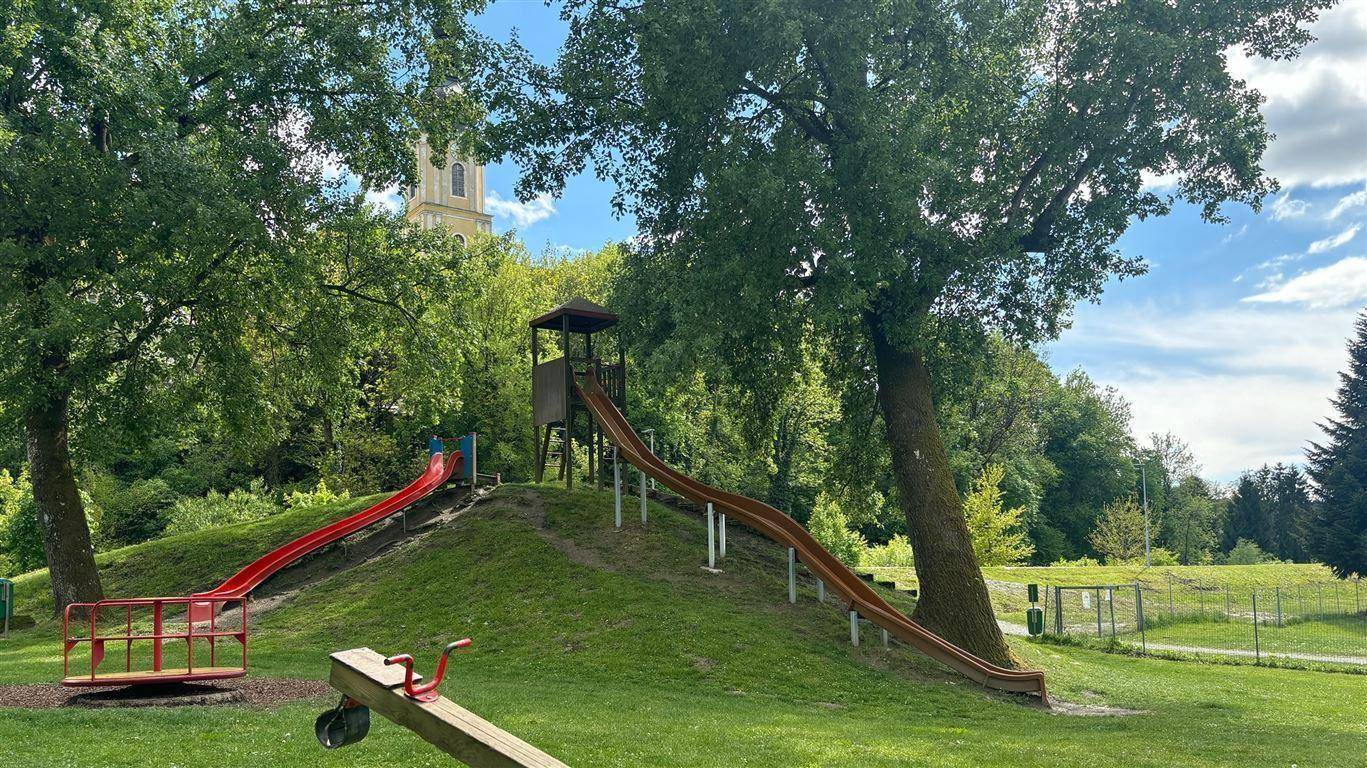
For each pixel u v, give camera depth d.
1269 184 20.03
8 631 22.41
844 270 18.44
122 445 23.77
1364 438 55.88
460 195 99.81
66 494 23.34
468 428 51.69
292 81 23.45
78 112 21.59
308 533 27.14
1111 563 69.75
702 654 17.59
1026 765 9.89
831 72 19.59
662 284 23.59
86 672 15.48
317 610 21.81
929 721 14.34
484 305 49.72
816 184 18.48
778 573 23.22
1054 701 17.38
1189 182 20.61
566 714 11.80
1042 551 78.62
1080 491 87.31
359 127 24.16
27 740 8.77
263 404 26.06
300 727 9.87
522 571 22.12
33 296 20.16
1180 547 92.94
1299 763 10.57
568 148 22.80
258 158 22.19
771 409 26.20
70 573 23.09
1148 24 19.34
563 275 63.09
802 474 55.69
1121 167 20.69
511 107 22.22
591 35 20.91
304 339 26.47
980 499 53.50
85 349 21.66
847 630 19.89
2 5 18.64
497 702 12.51
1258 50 19.91
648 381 23.17
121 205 20.05
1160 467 97.00
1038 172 21.42
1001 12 19.81
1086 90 19.58
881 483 29.06
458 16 24.02
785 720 12.88
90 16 20.86
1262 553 92.94
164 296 21.95
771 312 20.92
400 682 4.12
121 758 8.15
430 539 25.44
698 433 52.78
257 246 22.58
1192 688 19.89
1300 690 20.06
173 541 29.08
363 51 23.36
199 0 24.12
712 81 19.45
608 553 23.17
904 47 20.19
